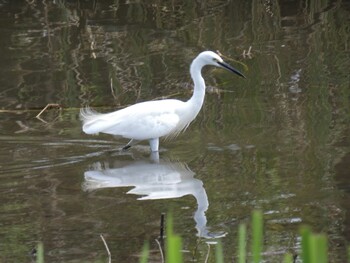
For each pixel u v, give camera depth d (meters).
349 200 10.94
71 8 23.58
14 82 17.75
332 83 17.11
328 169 12.20
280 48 19.92
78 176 12.35
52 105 15.88
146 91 17.09
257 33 21.22
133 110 13.67
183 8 23.58
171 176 12.27
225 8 23.55
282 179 11.93
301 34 21.05
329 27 21.53
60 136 14.35
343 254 9.18
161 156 13.36
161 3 23.88
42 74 18.25
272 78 17.70
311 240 4.01
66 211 10.89
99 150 13.67
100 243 9.75
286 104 15.88
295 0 23.97
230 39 20.75
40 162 12.97
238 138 13.99
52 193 11.58
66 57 19.42
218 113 15.57
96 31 21.50
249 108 15.75
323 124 14.48
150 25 22.03
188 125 14.64
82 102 16.42
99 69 18.52
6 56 19.55
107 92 17.03
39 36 21.08
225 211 10.77
